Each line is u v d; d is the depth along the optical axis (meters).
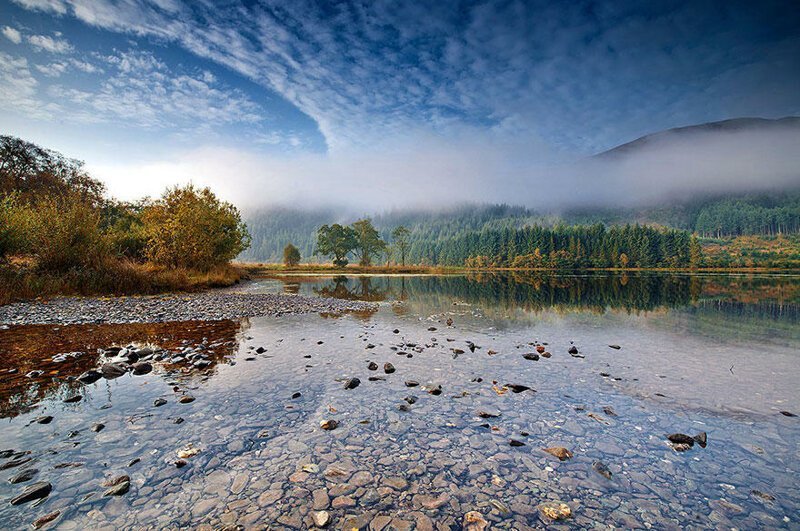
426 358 7.58
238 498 3.05
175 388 5.59
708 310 14.68
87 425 4.32
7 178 31.30
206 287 23.41
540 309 15.45
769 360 7.37
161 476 3.35
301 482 3.29
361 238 88.50
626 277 50.72
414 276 52.41
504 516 2.88
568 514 2.91
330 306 15.74
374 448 3.94
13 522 2.70
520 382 6.12
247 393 5.46
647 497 3.17
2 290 13.79
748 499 3.15
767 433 4.32
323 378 6.22
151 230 23.97
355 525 2.75
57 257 17.23
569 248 125.44
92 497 3.02
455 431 4.36
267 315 13.02
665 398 5.41
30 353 7.25
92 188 35.81
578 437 4.24
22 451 3.71
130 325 10.42
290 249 82.56
